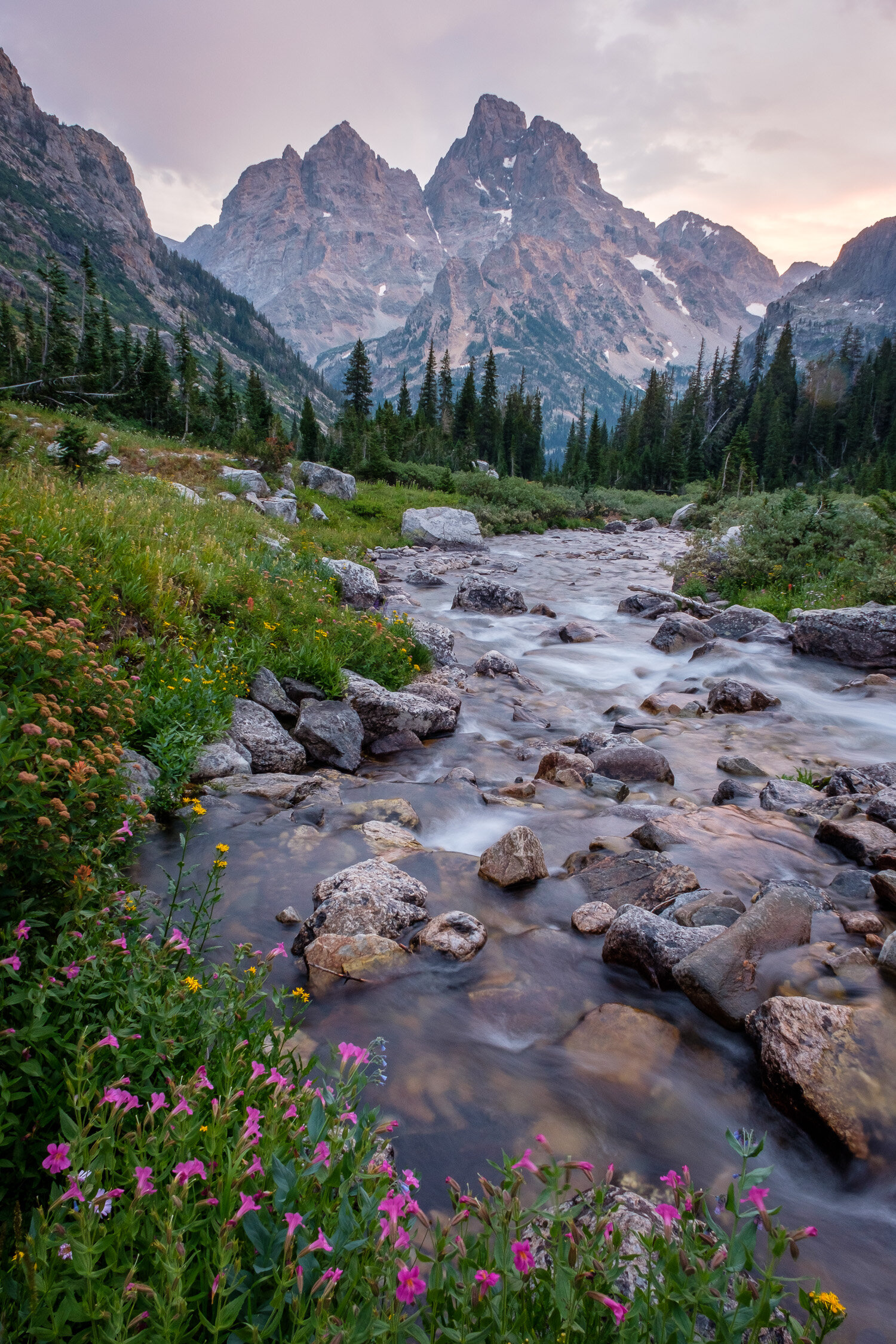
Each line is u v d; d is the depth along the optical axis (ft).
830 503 61.31
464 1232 6.07
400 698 28.94
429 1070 10.44
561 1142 9.31
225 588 31.12
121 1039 7.11
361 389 225.56
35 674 11.14
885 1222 8.58
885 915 15.19
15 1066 6.51
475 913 15.19
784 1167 9.30
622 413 444.14
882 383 346.13
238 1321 5.17
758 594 56.03
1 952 7.48
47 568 17.69
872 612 41.22
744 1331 5.24
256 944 13.35
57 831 8.45
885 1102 9.82
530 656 44.70
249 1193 5.70
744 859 17.94
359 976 12.43
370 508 98.02
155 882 14.97
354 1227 5.31
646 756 24.99
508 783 24.30
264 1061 8.03
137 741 20.38
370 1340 4.72
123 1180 5.64
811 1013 10.96
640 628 52.54
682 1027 11.82
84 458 52.95
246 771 21.83
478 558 86.07
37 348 196.75
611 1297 5.13
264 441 99.09
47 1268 4.73
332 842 17.66
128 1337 4.40
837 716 33.06
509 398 307.37
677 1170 9.04
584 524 146.10
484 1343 4.93
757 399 318.24
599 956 13.89
